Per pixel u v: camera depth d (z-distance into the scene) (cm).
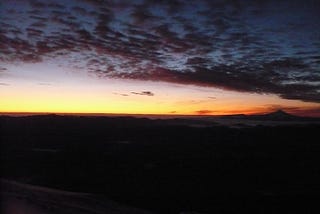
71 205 1086
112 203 1255
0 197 1079
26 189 1340
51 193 1300
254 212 1536
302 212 1523
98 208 1117
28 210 952
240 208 1598
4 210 916
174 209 1532
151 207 1551
